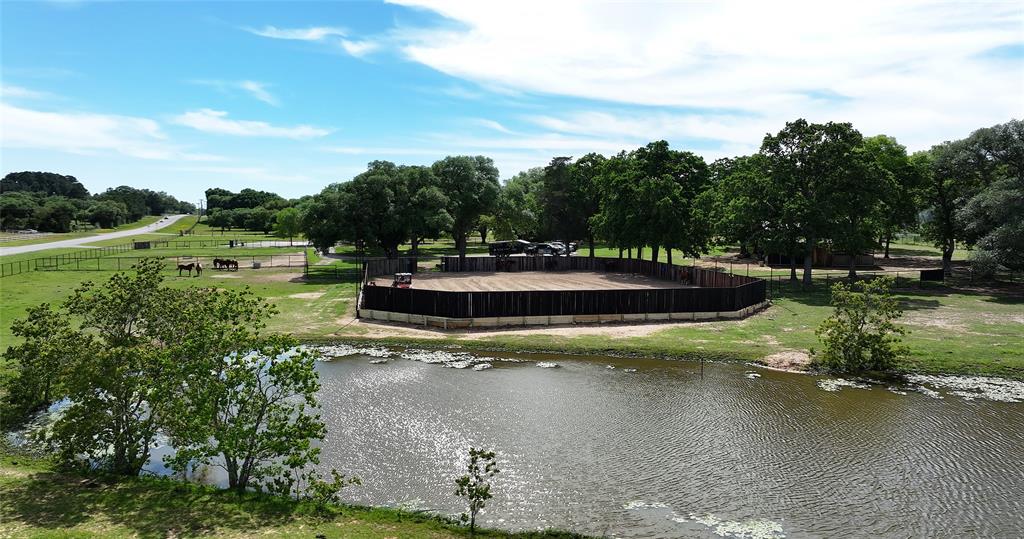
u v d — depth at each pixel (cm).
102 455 1659
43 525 1220
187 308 1839
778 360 2872
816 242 5166
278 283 5153
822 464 1788
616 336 3291
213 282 5147
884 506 1553
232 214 18325
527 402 2297
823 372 2728
